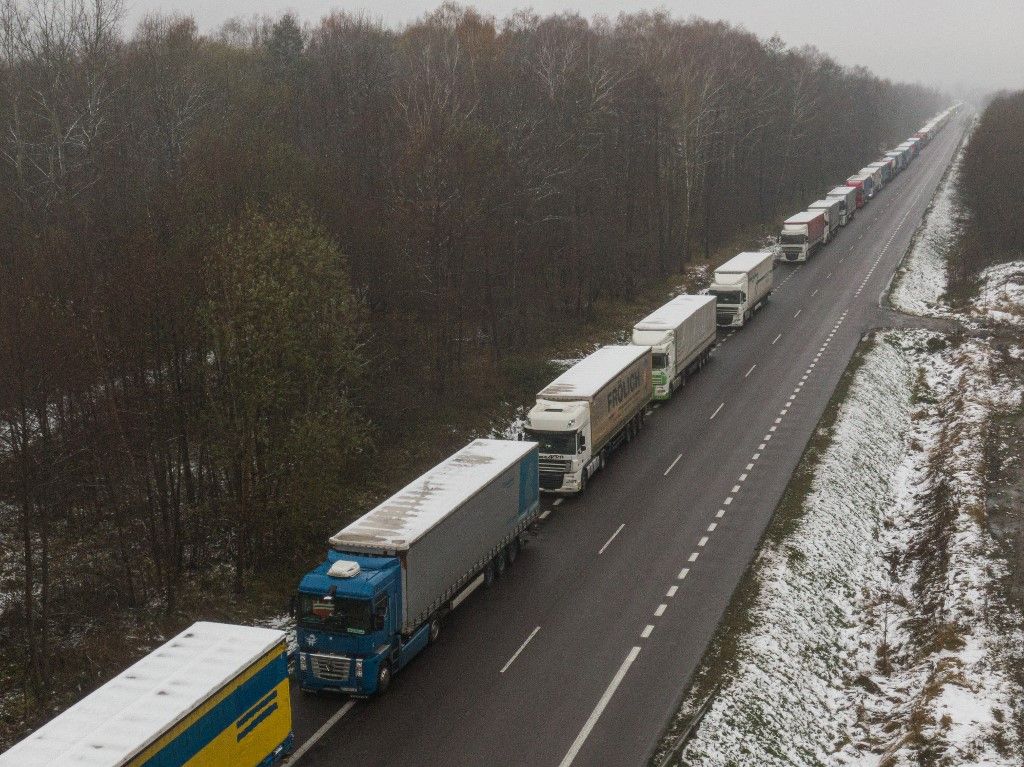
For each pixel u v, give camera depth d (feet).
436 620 102.06
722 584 114.01
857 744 90.22
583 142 262.06
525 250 231.30
